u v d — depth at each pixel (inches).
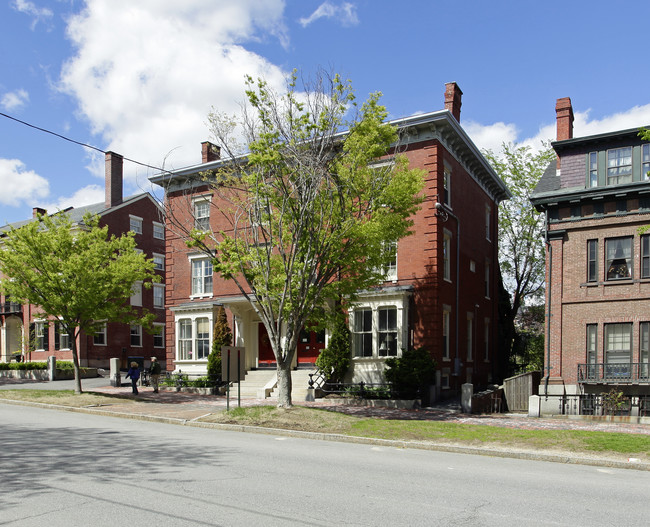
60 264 922.7
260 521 264.4
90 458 421.7
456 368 1019.3
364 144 705.0
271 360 1145.4
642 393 830.5
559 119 1079.0
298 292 724.0
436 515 280.7
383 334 962.1
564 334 893.2
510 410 909.2
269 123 694.5
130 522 260.2
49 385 1278.3
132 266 965.8
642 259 853.2
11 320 1802.4
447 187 1030.4
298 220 700.0
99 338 1624.0
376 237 711.7
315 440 576.4
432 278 942.4
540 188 948.6
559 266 908.0
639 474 424.8
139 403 884.0
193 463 408.5
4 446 478.0
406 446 547.5
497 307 1293.1
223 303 1126.4
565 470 432.8
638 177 861.8
